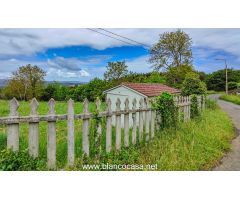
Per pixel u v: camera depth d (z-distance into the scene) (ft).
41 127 38.63
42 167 19.03
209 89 300.40
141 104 30.42
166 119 35.14
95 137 23.59
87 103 22.80
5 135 26.73
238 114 76.23
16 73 198.90
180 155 25.50
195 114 52.21
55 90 191.42
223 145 32.14
